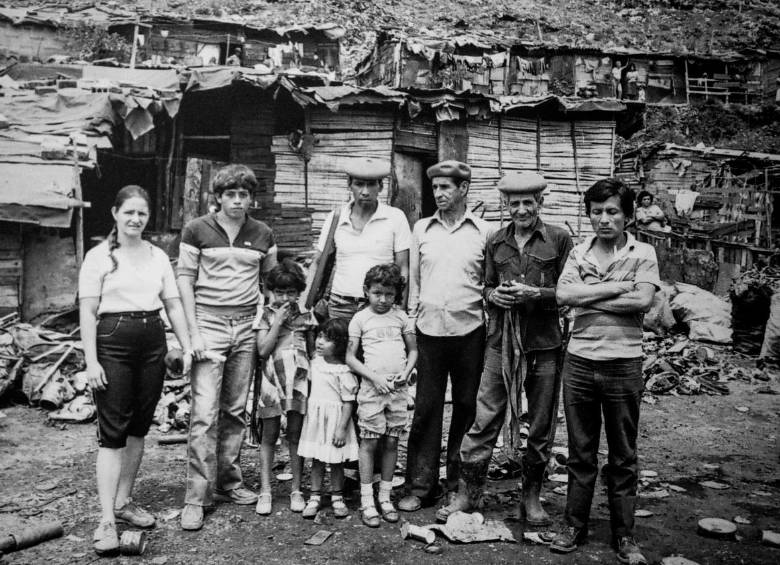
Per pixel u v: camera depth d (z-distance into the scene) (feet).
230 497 13.00
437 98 37.76
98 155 36.17
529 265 11.96
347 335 12.39
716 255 48.91
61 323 28.37
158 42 53.78
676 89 80.94
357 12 83.87
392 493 13.58
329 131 37.68
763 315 30.07
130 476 11.84
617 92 65.72
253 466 15.30
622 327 10.72
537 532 11.48
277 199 37.32
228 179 12.19
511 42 59.93
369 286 12.28
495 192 40.55
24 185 26.76
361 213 13.26
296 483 12.66
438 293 12.53
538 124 41.29
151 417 11.69
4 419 19.29
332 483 12.41
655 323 33.40
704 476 15.14
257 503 12.54
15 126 30.40
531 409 12.15
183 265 12.46
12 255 28.19
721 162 59.26
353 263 13.12
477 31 82.12
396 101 36.37
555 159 41.78
